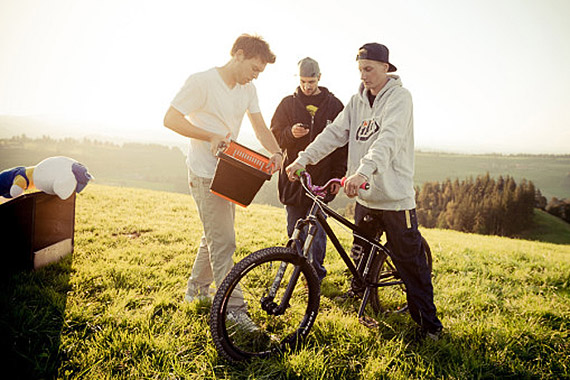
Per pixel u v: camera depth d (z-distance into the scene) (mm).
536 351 2600
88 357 2117
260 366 2188
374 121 2477
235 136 2670
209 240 2627
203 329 2520
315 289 2445
